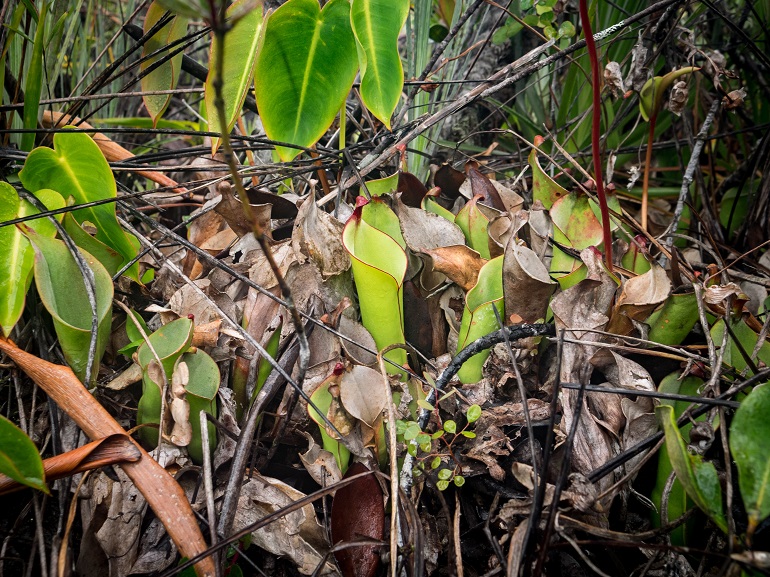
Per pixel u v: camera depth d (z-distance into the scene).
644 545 0.36
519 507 0.42
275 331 0.49
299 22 0.49
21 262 0.46
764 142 0.74
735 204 0.75
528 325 0.48
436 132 0.72
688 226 0.83
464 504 0.47
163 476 0.39
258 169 0.66
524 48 0.91
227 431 0.45
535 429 0.48
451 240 0.53
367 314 0.47
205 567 0.36
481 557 0.45
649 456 0.41
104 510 0.43
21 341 0.52
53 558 0.37
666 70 0.74
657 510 0.44
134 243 0.58
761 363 0.49
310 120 0.54
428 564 0.43
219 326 0.48
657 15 0.72
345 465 0.46
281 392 0.51
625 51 0.82
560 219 0.54
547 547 0.36
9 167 0.62
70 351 0.44
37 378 0.41
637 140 0.89
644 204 0.65
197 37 0.66
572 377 0.47
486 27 0.90
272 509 0.44
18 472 0.36
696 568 0.44
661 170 0.92
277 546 0.43
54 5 0.68
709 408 0.43
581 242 0.54
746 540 0.33
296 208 0.60
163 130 0.60
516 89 0.94
